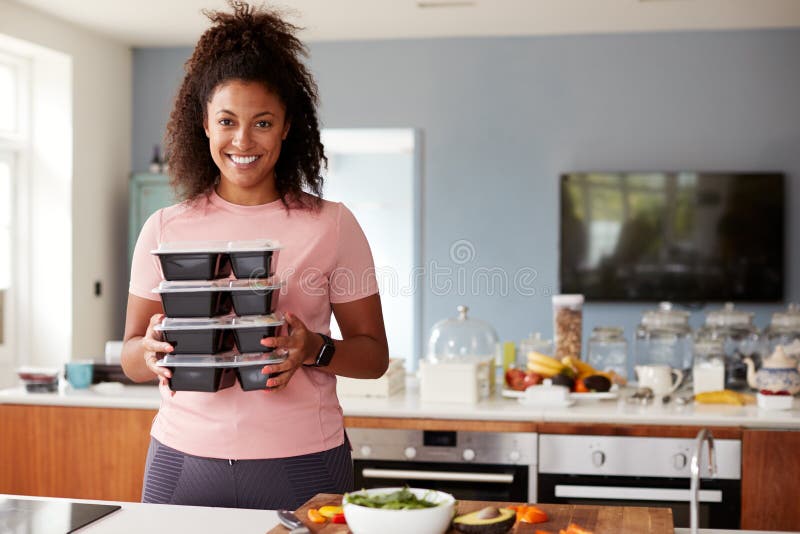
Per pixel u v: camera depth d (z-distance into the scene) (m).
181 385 1.64
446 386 3.08
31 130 5.89
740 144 6.05
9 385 5.82
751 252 5.99
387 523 1.34
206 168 1.82
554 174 6.19
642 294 6.08
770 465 2.74
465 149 6.26
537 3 5.40
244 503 1.72
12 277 5.87
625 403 3.08
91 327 6.11
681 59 6.08
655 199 6.05
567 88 6.17
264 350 1.61
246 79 1.67
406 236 8.50
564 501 2.85
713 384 3.16
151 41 6.36
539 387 3.04
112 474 3.07
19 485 3.13
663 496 2.77
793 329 3.37
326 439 1.76
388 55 6.31
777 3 5.39
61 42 5.77
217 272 1.62
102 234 6.23
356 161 8.52
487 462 2.88
